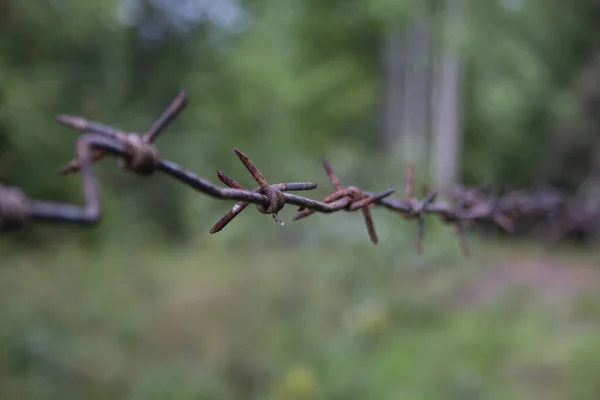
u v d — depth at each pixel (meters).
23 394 3.33
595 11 11.15
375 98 14.13
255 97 13.80
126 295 5.48
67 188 9.08
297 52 14.41
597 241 8.00
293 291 4.88
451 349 4.03
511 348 4.05
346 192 1.08
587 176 12.07
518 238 9.03
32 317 4.41
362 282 5.04
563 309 4.96
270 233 6.92
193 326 4.46
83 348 3.90
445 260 5.71
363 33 14.02
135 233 9.27
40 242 7.87
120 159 0.81
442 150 11.70
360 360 3.89
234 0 14.93
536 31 11.45
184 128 12.15
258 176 0.83
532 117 12.98
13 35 8.69
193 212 8.54
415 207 1.39
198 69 13.43
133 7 12.27
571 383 3.47
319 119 14.29
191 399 3.29
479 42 11.26
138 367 3.76
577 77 11.70
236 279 5.56
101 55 9.69
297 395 3.30
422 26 11.82
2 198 0.48
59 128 8.88
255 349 3.96
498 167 13.94
